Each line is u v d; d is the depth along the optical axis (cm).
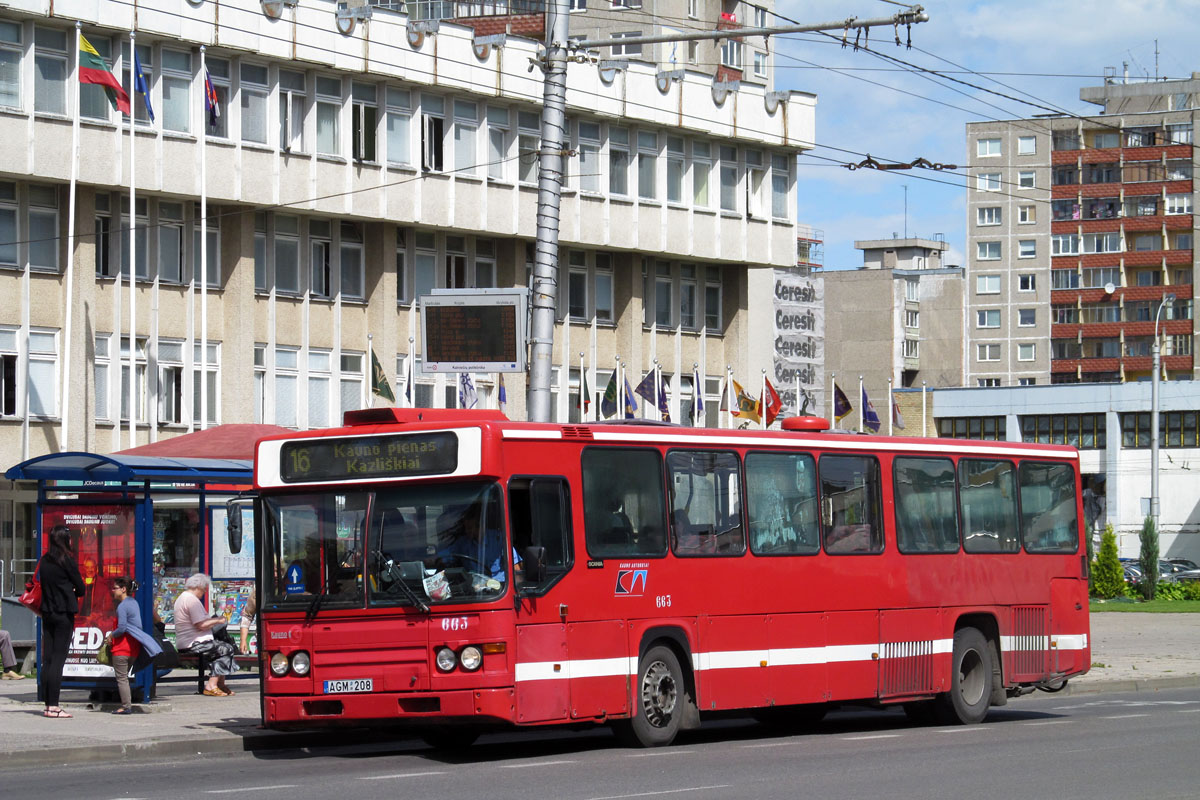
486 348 3006
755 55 9588
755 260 6359
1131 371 13188
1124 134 13288
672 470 1983
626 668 1884
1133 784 1595
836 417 6331
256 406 4978
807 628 2127
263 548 1844
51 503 2295
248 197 4828
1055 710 2681
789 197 6506
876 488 2269
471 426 1766
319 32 4941
